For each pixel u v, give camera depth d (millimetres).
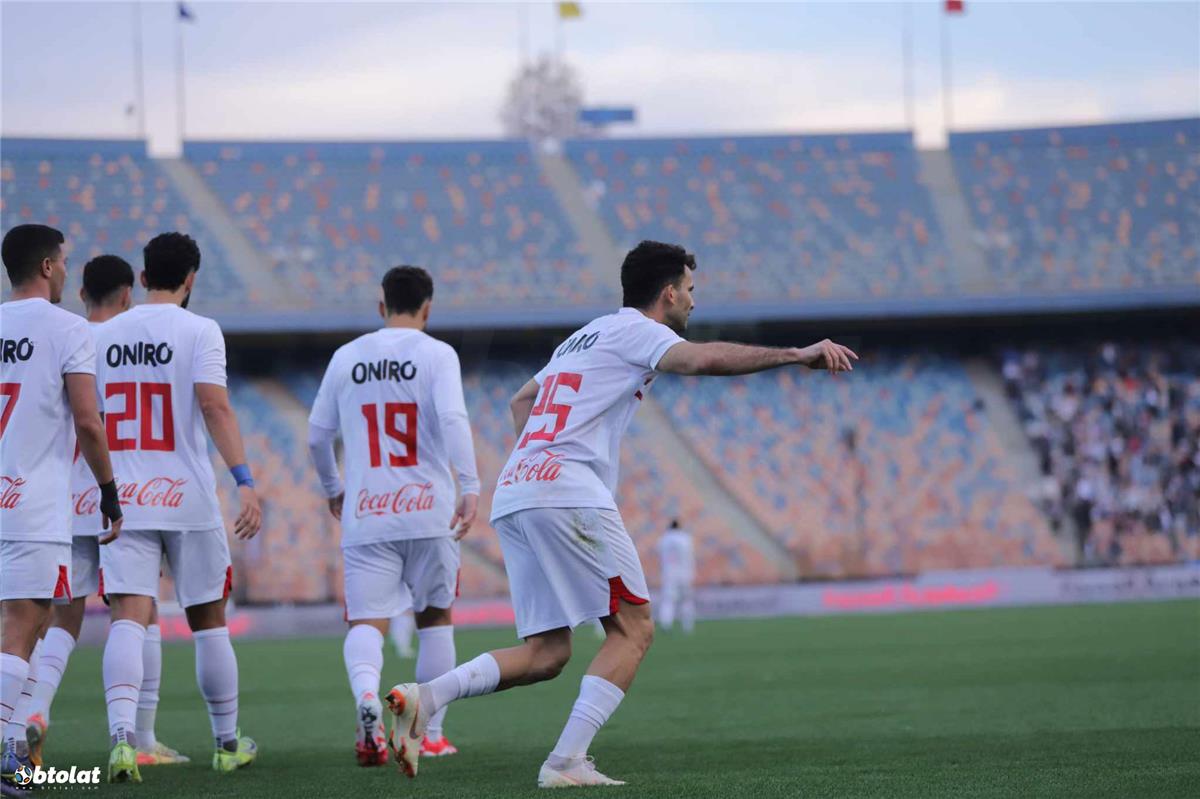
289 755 29391
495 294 127000
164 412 25078
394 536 27234
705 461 127812
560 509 20609
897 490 126125
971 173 143750
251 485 25297
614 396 21094
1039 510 125375
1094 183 141750
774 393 132875
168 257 25734
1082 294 126688
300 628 108250
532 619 21250
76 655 83812
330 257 129000
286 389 127188
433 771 25328
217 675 25797
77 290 121688
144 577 24594
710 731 33219
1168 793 19984
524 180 140875
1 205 127250
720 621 105438
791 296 128625
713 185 141750
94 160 134000
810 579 122312
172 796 21469
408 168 140500
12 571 21391
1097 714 33938
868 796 19969
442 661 28312
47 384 21797
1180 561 123750
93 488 25031
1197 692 39500
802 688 46625
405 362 27547
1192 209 138125
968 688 43969
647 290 21828
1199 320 133125
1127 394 130750
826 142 147250
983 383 133375
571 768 21078
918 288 130000
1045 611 99250
